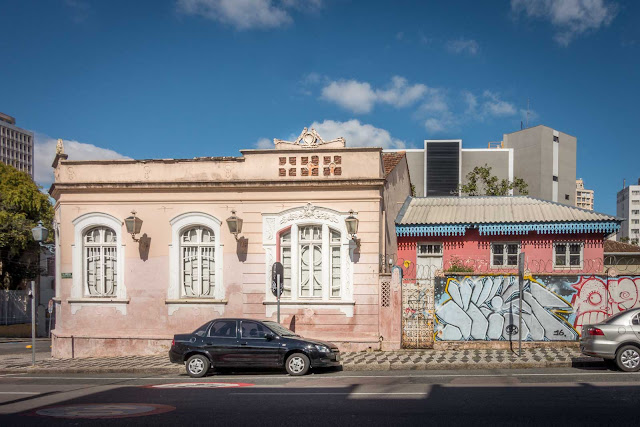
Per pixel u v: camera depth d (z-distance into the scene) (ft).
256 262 59.62
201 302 60.08
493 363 47.26
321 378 43.60
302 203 59.26
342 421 28.02
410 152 172.04
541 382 38.75
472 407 30.71
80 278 62.34
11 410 32.96
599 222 63.87
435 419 28.02
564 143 208.95
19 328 115.85
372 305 57.41
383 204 59.88
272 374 47.32
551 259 66.74
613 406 30.27
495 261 68.18
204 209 60.75
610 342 42.78
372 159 58.75
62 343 61.62
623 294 54.80
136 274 61.41
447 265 68.49
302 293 59.31
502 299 56.24
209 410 31.50
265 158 60.49
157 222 61.46
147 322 60.95
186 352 46.62
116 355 60.75
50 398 37.19
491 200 74.43
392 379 42.01
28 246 125.08
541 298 55.88
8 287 126.31
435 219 68.13
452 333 56.54
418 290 57.47
